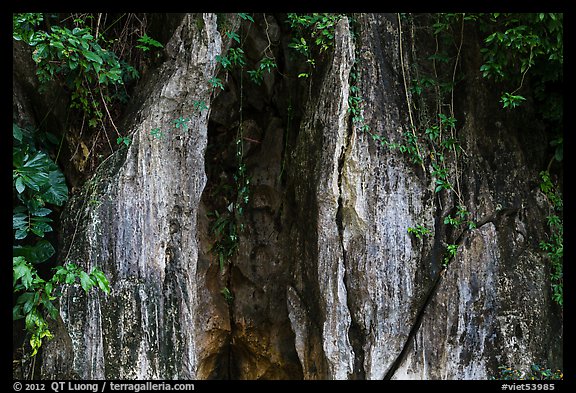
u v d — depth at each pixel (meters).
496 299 5.21
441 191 5.21
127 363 4.71
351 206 5.01
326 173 5.00
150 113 4.86
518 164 5.45
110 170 4.81
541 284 5.34
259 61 5.68
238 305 5.94
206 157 5.93
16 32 4.40
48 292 4.22
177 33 4.98
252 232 5.91
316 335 5.21
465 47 5.32
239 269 5.94
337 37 5.03
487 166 5.36
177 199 4.99
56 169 4.68
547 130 5.62
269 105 5.90
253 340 5.93
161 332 4.84
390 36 5.23
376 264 5.04
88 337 4.62
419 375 5.09
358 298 5.05
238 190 5.90
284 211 5.80
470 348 5.15
